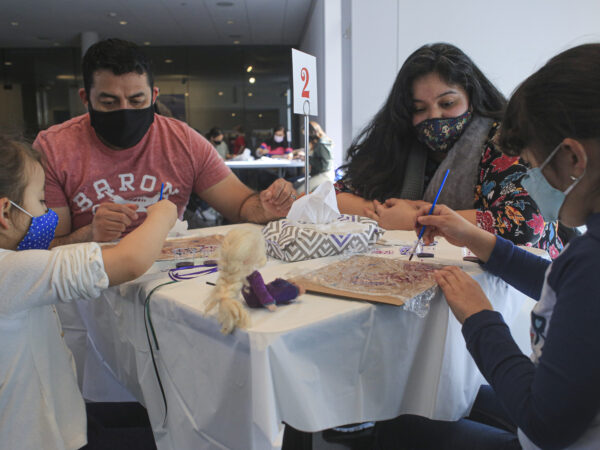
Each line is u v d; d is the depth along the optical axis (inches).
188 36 342.3
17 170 30.1
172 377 31.8
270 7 272.5
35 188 31.9
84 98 52.9
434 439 34.0
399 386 32.4
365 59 107.4
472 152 56.4
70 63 368.8
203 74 377.4
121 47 48.8
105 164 54.2
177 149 57.9
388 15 105.0
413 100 57.6
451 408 33.5
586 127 21.2
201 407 29.7
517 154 26.5
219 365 27.5
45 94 371.2
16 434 30.2
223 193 62.2
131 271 30.1
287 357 24.4
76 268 27.9
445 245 45.8
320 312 27.0
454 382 33.2
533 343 25.8
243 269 25.7
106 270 29.2
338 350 27.4
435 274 32.7
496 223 49.1
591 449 22.0
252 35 341.1
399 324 30.6
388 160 64.6
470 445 32.6
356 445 49.5
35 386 30.9
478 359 27.6
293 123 385.1
